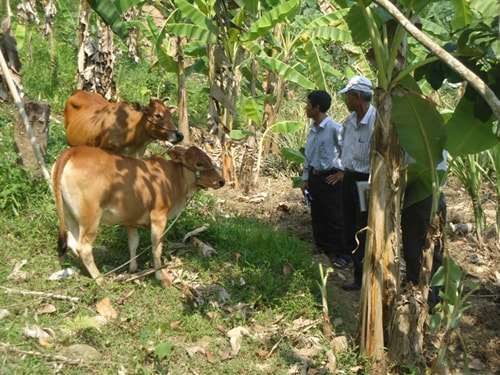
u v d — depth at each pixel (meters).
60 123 9.33
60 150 7.88
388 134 4.60
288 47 9.86
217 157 10.12
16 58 7.21
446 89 9.80
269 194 8.91
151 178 5.49
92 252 5.82
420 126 4.49
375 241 4.75
